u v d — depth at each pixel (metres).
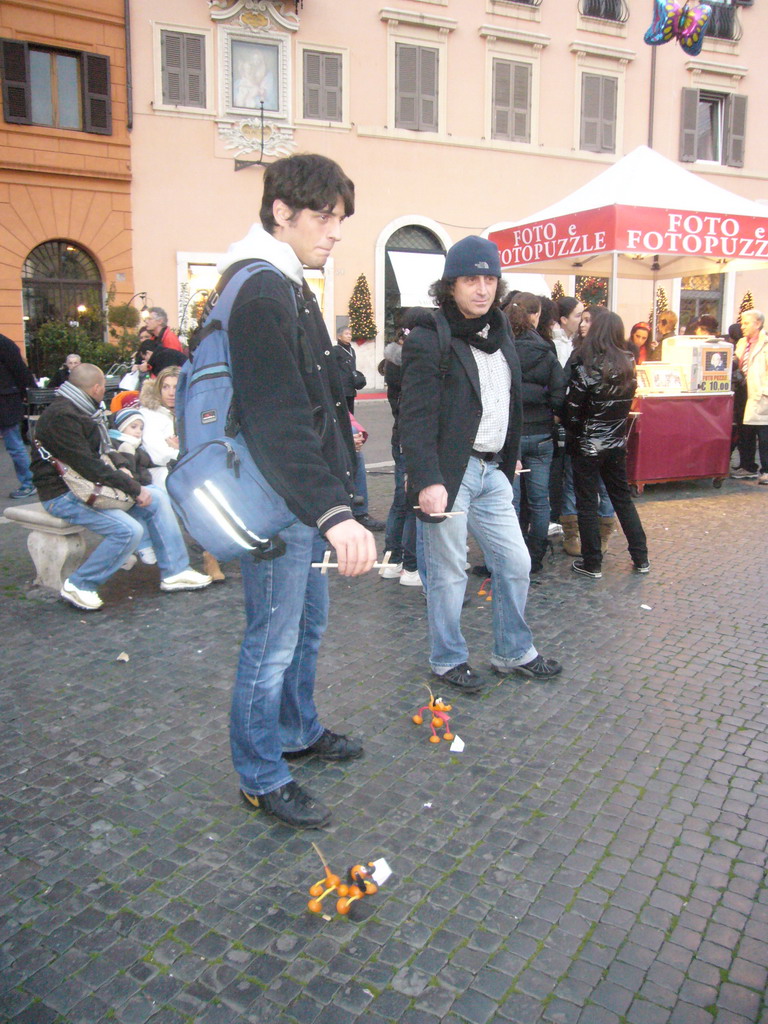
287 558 2.48
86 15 16.39
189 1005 2.02
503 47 20.20
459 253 3.21
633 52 21.59
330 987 2.07
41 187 16.50
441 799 2.87
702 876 2.48
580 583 5.23
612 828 2.71
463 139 20.16
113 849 2.60
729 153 23.23
